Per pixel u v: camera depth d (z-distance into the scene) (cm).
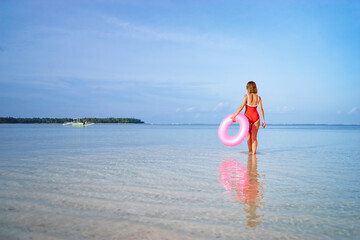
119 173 425
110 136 1747
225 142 718
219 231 198
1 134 1891
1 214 230
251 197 289
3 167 473
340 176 411
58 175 405
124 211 241
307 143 1164
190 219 222
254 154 705
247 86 719
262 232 197
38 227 203
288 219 225
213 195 297
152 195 296
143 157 628
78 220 218
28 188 323
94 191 311
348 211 247
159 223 213
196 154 701
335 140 1406
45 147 863
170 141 1250
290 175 416
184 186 339
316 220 223
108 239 183
